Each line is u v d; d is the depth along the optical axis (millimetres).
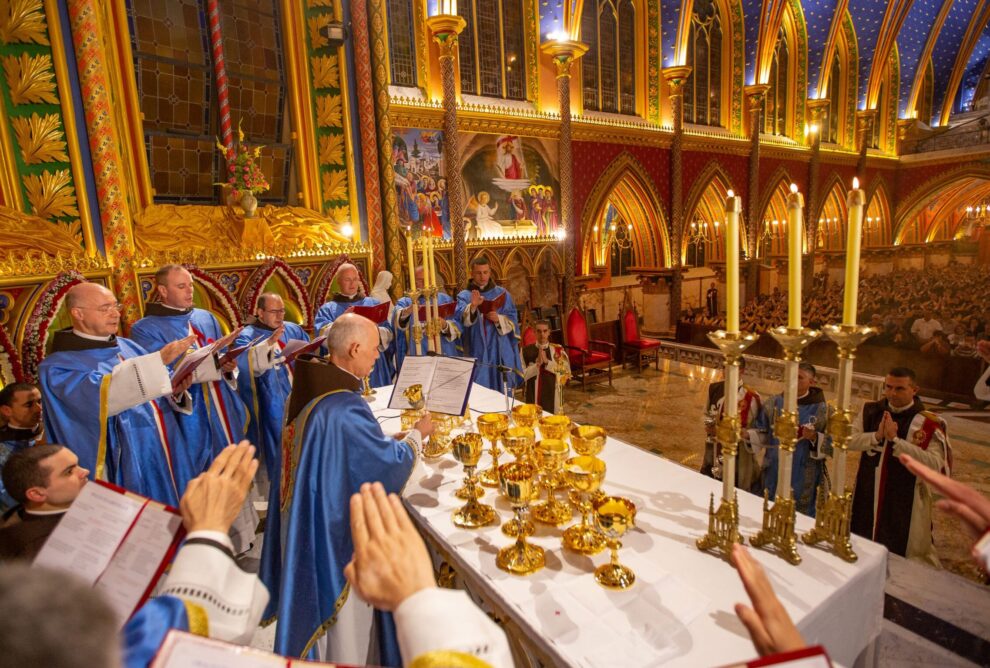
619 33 11977
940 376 7195
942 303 11102
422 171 8805
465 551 2000
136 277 5387
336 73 7133
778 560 1840
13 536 2098
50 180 4973
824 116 17516
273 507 2650
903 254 21672
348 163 7297
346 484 2361
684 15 11977
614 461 2707
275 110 7188
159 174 6406
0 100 4773
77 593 560
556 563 1894
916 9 17875
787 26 15586
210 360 3811
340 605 2379
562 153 10398
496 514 2260
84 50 4984
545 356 5223
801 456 3574
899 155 20875
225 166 6977
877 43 17422
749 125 14719
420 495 2480
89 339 3393
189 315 4387
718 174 14102
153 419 3598
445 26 8312
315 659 2707
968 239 22203
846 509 1835
